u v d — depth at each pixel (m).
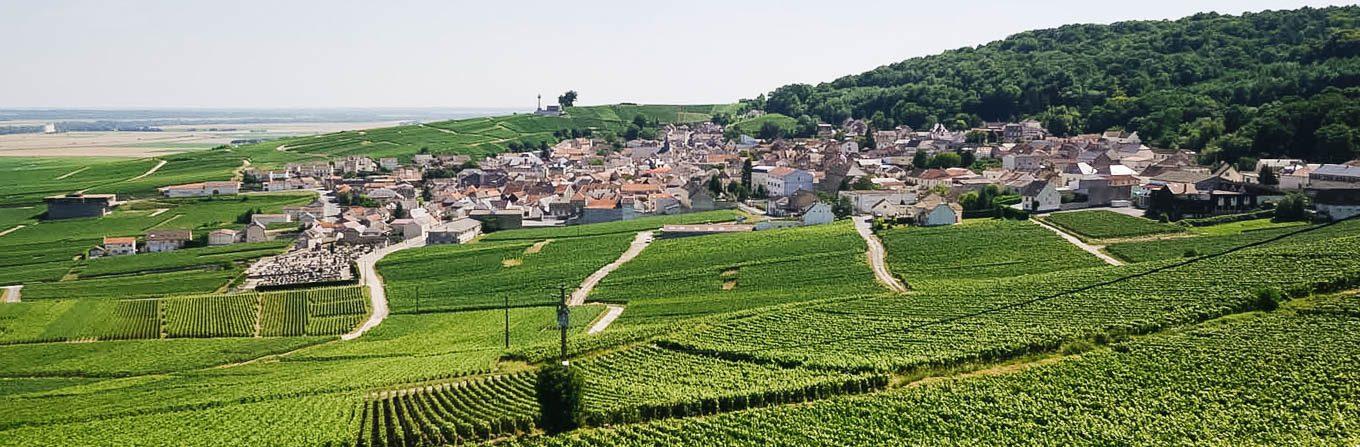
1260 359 105.31
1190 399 97.19
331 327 184.00
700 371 119.50
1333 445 84.69
